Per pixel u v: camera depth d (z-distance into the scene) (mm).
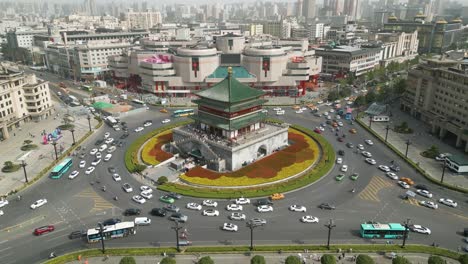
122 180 123500
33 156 144125
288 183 119750
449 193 113625
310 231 94688
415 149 149875
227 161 131250
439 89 169875
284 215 102250
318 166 133000
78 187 118625
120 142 158875
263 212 103562
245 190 115062
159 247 87938
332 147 152750
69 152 147125
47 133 170000
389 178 124625
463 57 196375
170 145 151125
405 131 170250
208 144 136875
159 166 133500
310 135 167750
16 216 101875
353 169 132000
